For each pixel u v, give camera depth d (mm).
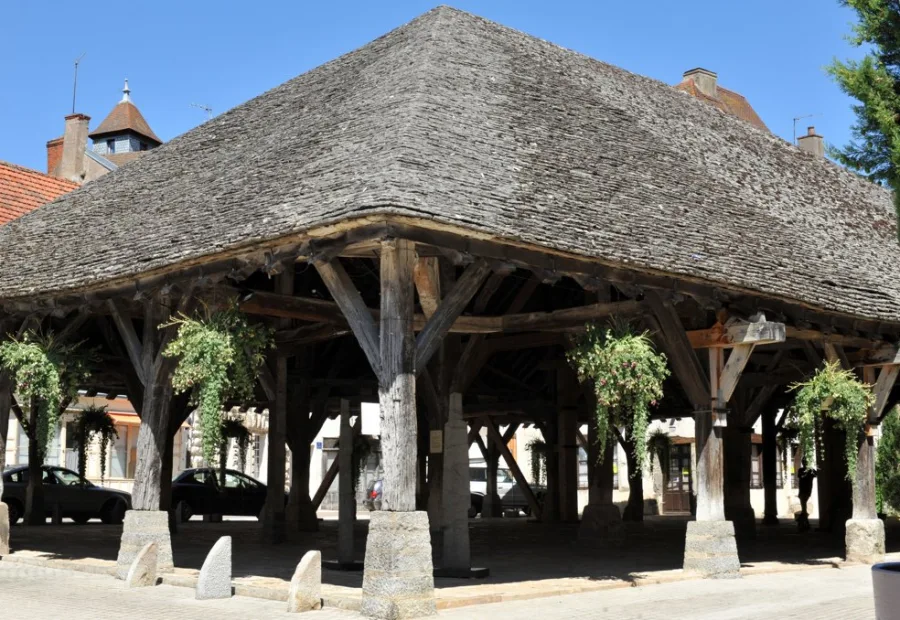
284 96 16125
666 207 12352
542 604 9555
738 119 20000
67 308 12531
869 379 14148
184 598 9891
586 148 12922
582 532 16141
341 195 9492
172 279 10961
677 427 31156
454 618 8672
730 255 11859
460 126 11508
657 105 17344
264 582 10492
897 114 12508
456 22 15633
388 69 13750
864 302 13023
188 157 15484
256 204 10820
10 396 13961
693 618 8805
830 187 18688
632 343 10617
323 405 18172
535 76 14875
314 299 12820
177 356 11391
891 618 6543
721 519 11992
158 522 11453
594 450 16062
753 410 18391
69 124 32625
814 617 8945
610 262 10117
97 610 9125
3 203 20359
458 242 9398
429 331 9438
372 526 8953
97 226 13922
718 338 11914
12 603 9562
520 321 12734
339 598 9117
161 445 11594
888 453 13664
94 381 17859
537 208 10266
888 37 12844
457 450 11539
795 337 13375
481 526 21625
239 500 23578
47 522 22922
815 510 30875
